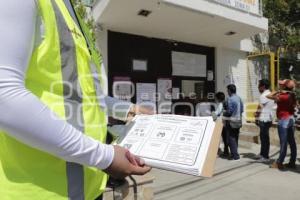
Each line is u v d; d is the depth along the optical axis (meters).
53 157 1.28
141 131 1.61
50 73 1.28
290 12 14.62
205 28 10.23
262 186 6.84
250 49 13.41
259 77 13.80
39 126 1.13
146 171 1.39
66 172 1.31
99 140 1.44
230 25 10.42
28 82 1.24
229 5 9.99
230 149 9.49
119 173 1.31
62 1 1.41
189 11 8.89
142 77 9.88
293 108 8.47
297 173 7.98
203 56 11.80
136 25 9.12
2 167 1.26
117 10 8.16
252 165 8.78
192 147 1.44
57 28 1.31
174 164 1.40
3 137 1.25
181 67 11.02
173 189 6.33
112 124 1.78
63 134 1.17
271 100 9.13
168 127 1.57
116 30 9.16
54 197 1.28
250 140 12.08
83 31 1.53
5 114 1.10
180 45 11.01
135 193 3.21
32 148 1.25
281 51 14.80
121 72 9.36
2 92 1.10
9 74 1.12
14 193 1.23
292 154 8.49
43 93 1.26
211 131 1.48
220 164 8.81
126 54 9.48
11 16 1.14
